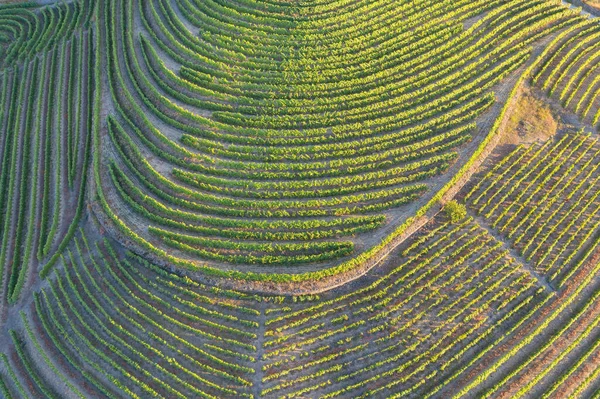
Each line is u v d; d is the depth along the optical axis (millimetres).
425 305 43812
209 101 56938
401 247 47062
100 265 47281
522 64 59125
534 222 48406
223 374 40438
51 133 58594
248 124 54875
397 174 50875
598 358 41344
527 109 56281
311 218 48156
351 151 52031
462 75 58344
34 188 53844
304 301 44031
